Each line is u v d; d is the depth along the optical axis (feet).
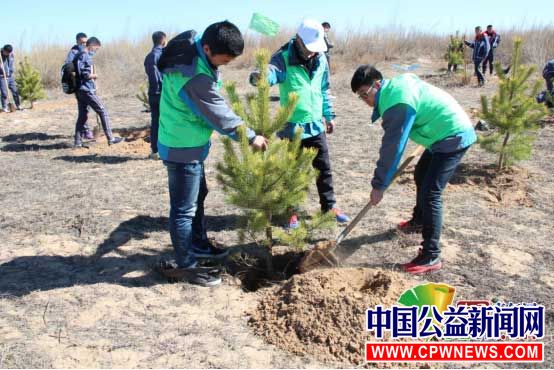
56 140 30.19
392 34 71.56
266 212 12.88
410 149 25.05
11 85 41.68
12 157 25.96
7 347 9.68
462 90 46.47
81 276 12.80
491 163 22.24
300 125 14.70
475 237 15.23
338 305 10.58
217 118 11.07
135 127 33.73
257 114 12.56
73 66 26.76
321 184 15.65
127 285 12.36
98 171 22.98
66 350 9.70
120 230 15.69
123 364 9.38
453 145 12.26
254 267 13.64
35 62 56.59
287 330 10.47
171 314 11.14
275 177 12.38
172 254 14.08
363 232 15.61
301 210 16.62
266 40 68.80
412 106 11.68
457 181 20.24
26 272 13.00
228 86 12.85
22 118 37.55
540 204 18.07
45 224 16.25
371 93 12.13
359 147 26.43
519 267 13.51
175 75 10.99
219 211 17.49
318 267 13.35
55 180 21.48
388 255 14.11
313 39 13.74
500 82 20.83
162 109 11.57
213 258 13.89
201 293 12.12
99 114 27.78
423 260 13.12
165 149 11.64
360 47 68.18
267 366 9.50
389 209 17.44
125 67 56.95
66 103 45.91
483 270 13.26
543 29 67.21
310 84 14.57
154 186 20.43
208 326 10.75
